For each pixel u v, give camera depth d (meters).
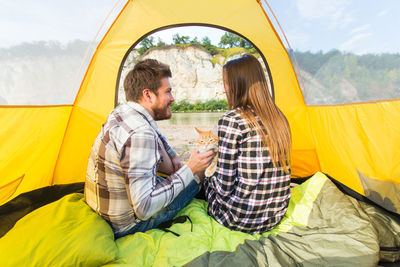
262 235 1.30
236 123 1.14
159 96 1.26
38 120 1.91
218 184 1.22
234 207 1.23
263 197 1.21
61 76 2.00
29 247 1.05
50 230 1.13
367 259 1.08
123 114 1.17
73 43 1.97
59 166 2.25
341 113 1.93
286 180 1.25
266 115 1.16
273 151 1.15
